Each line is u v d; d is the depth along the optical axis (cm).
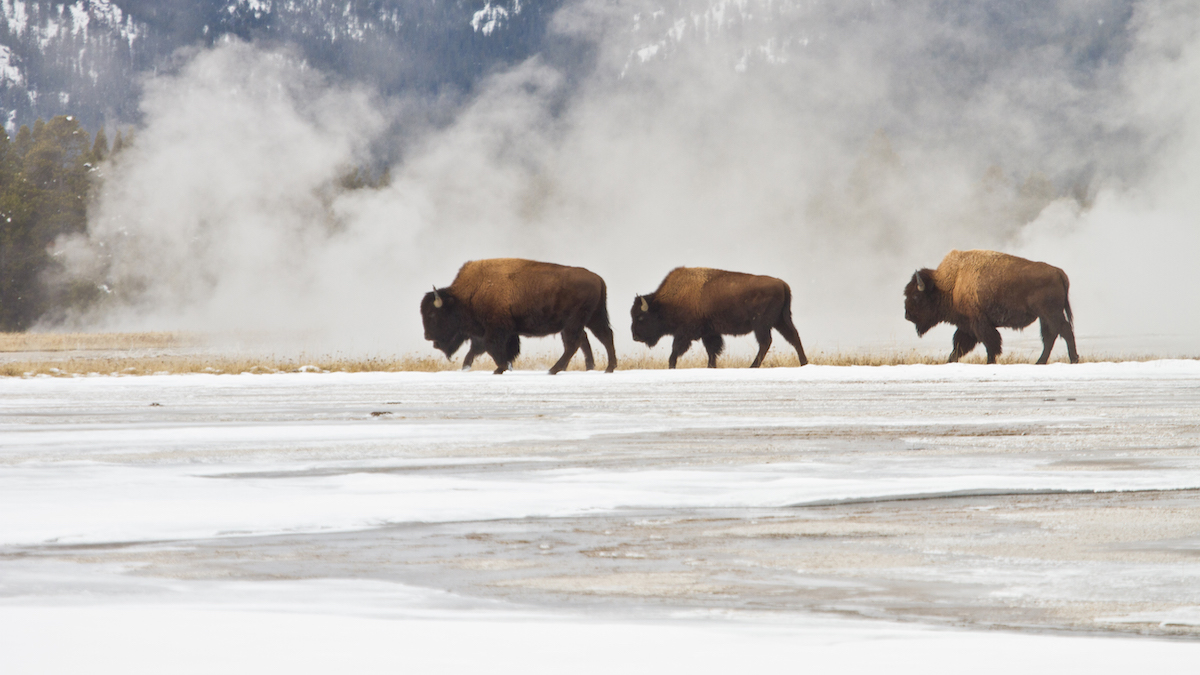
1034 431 3359
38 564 1498
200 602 1250
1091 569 1448
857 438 3195
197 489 2209
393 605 1244
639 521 1844
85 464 2664
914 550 1588
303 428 3625
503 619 1157
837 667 920
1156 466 2512
